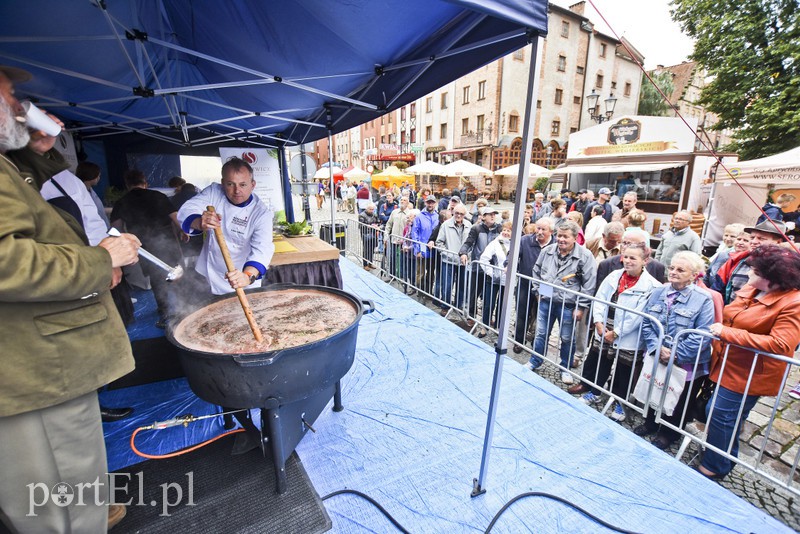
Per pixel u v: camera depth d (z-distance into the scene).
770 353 2.01
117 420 2.34
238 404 1.48
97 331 1.14
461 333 3.76
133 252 1.23
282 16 2.17
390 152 29.73
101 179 5.75
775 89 11.62
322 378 1.60
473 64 2.02
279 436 1.65
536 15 1.35
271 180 6.21
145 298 4.42
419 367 3.08
